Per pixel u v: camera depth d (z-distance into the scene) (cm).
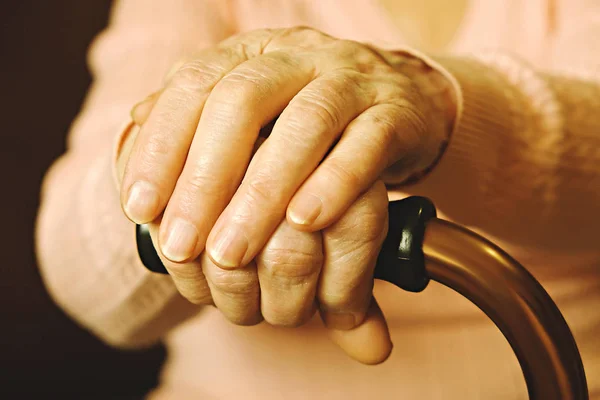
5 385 167
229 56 51
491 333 84
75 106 175
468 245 46
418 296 83
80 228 68
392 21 99
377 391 85
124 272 66
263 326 88
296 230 46
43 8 169
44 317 170
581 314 84
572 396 45
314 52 51
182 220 47
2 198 170
